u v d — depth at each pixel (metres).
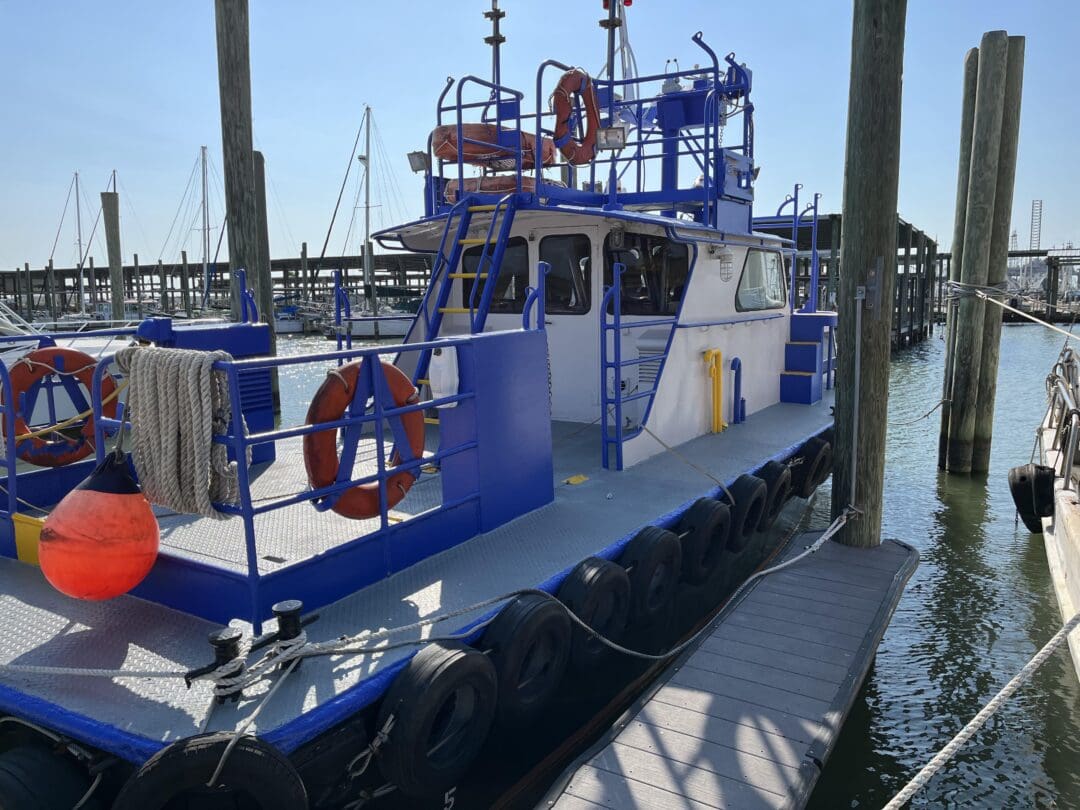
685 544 4.68
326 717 2.52
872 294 5.54
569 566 3.73
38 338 4.45
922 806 4.30
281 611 2.66
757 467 5.61
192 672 2.45
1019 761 4.66
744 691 3.88
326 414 3.22
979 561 7.59
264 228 14.93
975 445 10.68
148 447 2.95
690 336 6.09
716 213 6.58
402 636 2.99
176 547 3.71
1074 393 7.14
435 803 3.24
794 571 5.44
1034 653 5.84
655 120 7.93
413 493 4.62
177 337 4.77
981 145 9.89
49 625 3.04
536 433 4.39
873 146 5.35
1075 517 5.92
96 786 2.48
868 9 5.20
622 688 4.56
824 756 3.36
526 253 6.36
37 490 4.30
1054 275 44.94
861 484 5.82
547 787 3.98
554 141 5.98
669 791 3.16
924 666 5.69
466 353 3.87
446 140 6.25
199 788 2.22
